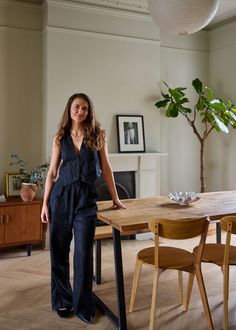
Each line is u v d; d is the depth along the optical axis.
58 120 4.06
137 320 2.39
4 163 4.07
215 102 4.38
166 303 2.64
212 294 2.80
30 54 4.11
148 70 4.50
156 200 2.83
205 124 4.65
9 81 4.04
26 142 4.15
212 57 5.09
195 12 2.11
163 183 4.94
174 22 2.17
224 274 2.25
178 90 4.43
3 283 3.03
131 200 2.83
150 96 4.54
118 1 4.12
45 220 2.36
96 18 4.18
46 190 2.37
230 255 2.41
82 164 2.25
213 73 5.08
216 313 2.49
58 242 2.35
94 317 2.43
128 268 3.35
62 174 2.28
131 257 3.68
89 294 2.35
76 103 2.25
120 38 4.30
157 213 2.37
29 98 4.14
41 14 4.12
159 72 4.59
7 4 3.96
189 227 2.05
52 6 3.94
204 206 2.59
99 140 2.31
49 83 4.00
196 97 5.08
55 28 3.97
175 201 2.67
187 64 5.00
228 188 4.93
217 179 5.12
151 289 2.89
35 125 4.18
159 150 4.65
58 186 2.29
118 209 2.49
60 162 2.38
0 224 3.60
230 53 4.77
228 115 4.40
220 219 2.33
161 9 2.15
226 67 4.85
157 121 4.61
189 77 5.02
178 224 2.02
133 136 4.43
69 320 2.38
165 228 2.04
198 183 5.18
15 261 3.60
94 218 2.29
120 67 4.34
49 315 2.46
